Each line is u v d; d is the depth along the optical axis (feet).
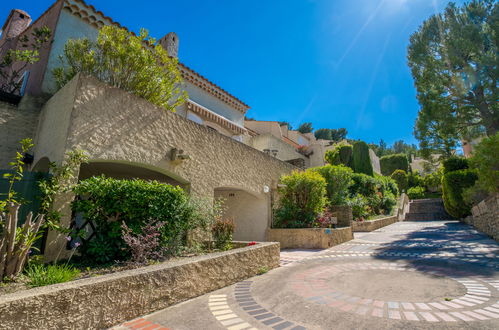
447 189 64.85
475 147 40.45
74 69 30.42
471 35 58.49
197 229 31.71
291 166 54.70
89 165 33.06
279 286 20.40
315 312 14.87
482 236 43.32
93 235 21.85
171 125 31.07
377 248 37.73
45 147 26.12
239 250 23.36
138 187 22.63
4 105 29.35
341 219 52.47
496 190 37.65
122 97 26.55
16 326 9.86
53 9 37.09
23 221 20.40
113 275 14.29
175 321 13.85
